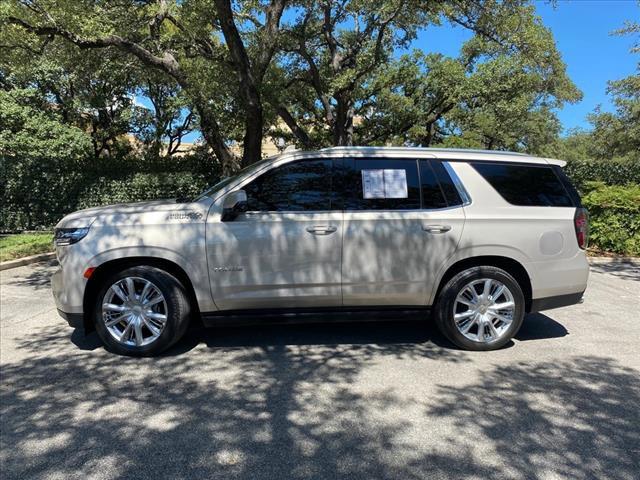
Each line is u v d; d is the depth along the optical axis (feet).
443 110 68.44
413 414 11.62
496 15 47.42
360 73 51.16
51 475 9.31
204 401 12.30
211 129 46.26
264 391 12.85
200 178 47.78
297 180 15.25
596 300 22.09
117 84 64.23
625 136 72.54
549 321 19.01
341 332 17.58
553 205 15.80
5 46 39.75
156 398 12.48
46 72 52.90
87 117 69.36
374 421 11.30
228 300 14.87
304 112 73.26
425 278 15.21
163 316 14.93
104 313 15.01
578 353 15.61
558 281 15.74
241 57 39.27
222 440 10.53
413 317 15.75
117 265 15.14
